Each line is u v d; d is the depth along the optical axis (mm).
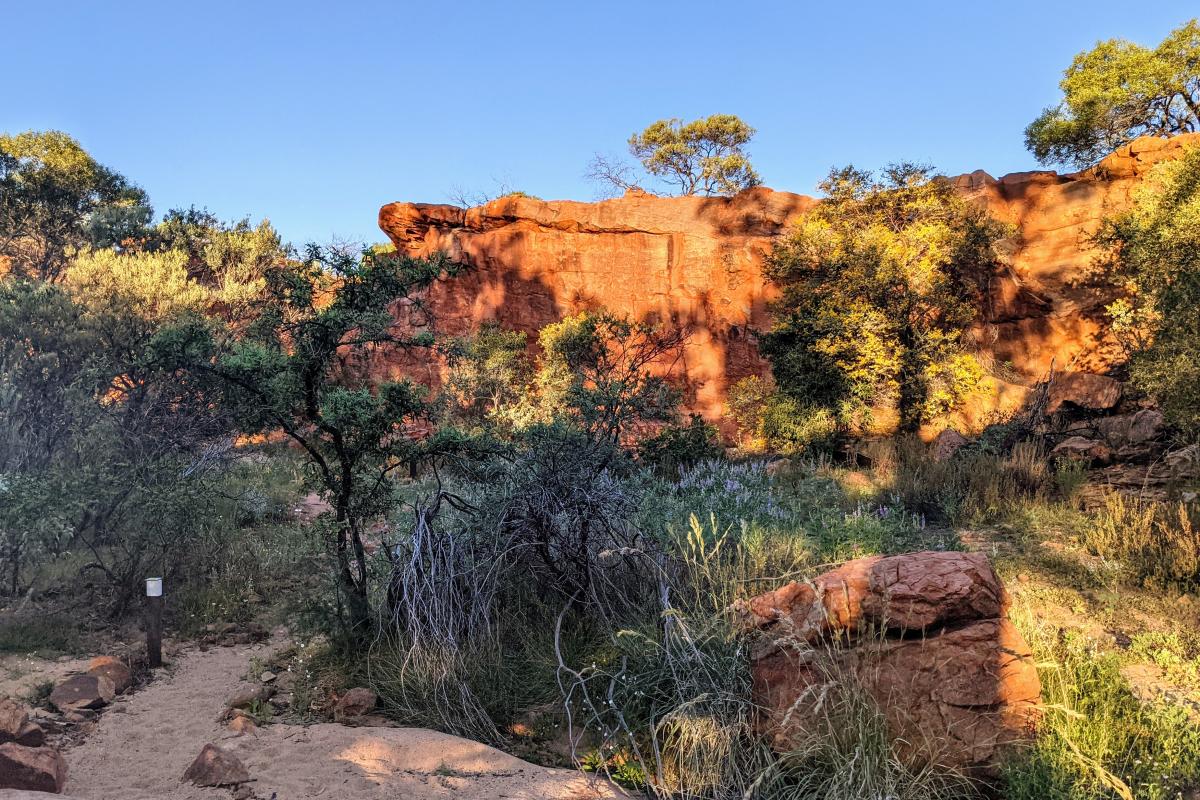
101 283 15961
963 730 3908
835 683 3887
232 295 18125
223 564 8094
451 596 5723
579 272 25219
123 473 7418
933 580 4098
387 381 6461
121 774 4102
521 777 4102
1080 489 10070
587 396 7512
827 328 16875
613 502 6387
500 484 6484
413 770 4168
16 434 8719
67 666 5691
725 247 23672
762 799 3758
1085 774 3637
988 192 20328
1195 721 4230
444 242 26984
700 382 23562
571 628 5914
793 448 16250
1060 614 6312
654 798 3980
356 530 6188
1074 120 27641
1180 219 13531
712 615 5066
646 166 40531
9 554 6840
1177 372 10172
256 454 14500
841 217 18969
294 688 5418
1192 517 7879
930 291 17328
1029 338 19125
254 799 3770
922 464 12547
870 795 3555
